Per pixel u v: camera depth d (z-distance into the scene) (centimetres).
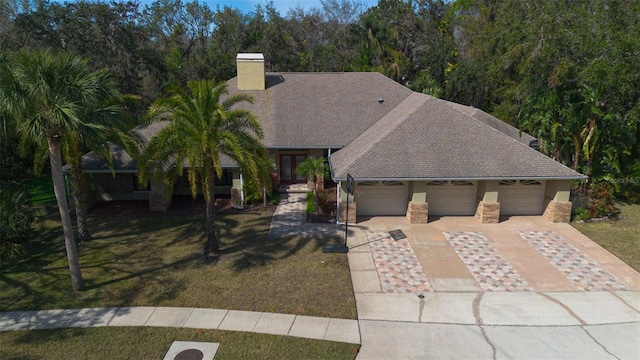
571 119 2050
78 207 1662
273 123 2364
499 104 3850
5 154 2073
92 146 1248
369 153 1861
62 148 1494
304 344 1045
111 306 1222
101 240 1716
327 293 1290
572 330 1107
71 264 1279
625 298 1264
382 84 2706
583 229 1820
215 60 4150
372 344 1047
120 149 2084
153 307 1214
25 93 1091
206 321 1143
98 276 1404
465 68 3772
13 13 3142
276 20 4578
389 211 1970
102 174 2209
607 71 1917
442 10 5344
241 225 1878
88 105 1191
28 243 1673
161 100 1395
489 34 3319
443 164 1822
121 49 3334
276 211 2064
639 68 1966
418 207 1853
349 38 4712
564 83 2155
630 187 2216
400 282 1359
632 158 2289
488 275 1406
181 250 1612
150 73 3700
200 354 1007
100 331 1102
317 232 1781
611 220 1933
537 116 2248
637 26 1966
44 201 2236
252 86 2611
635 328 1116
